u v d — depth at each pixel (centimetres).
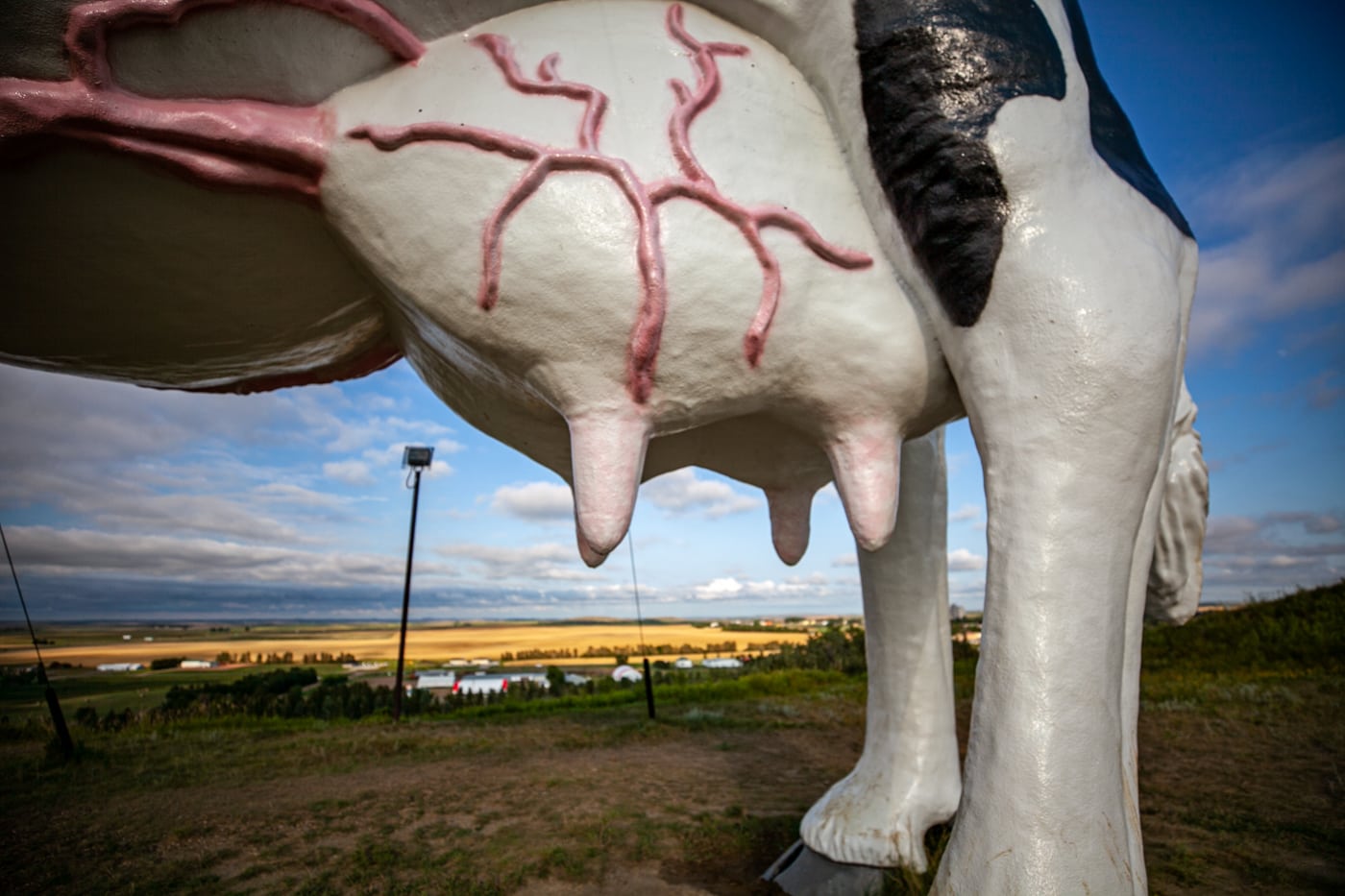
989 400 234
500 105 230
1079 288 222
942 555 479
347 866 559
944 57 236
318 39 228
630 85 238
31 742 1124
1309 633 1493
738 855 564
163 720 1317
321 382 356
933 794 461
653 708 1311
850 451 265
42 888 523
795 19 259
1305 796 677
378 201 232
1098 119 261
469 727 1201
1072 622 220
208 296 275
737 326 234
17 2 189
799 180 247
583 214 222
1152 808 645
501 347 237
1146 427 225
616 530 234
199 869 560
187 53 214
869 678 493
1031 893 206
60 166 213
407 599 1373
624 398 238
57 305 269
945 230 232
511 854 578
